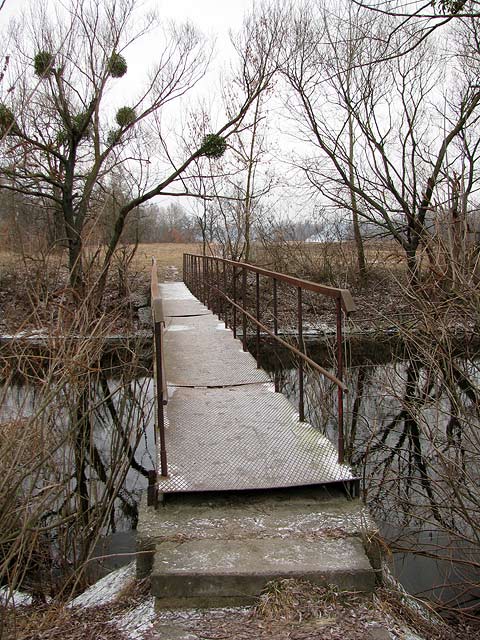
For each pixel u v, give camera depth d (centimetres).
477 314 529
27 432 353
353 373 835
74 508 489
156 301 403
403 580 458
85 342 437
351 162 1702
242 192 1812
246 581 292
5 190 793
